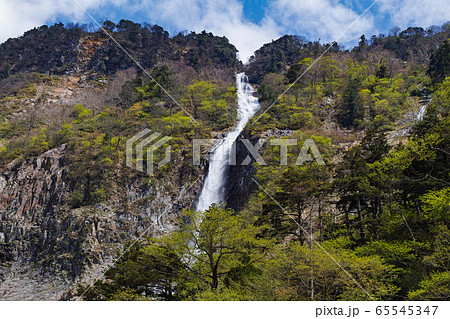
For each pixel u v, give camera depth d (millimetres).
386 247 25969
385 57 123188
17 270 66125
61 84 167000
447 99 37531
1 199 81000
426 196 25797
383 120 82062
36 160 86875
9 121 124375
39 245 69750
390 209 31422
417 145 28953
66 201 76688
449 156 28094
